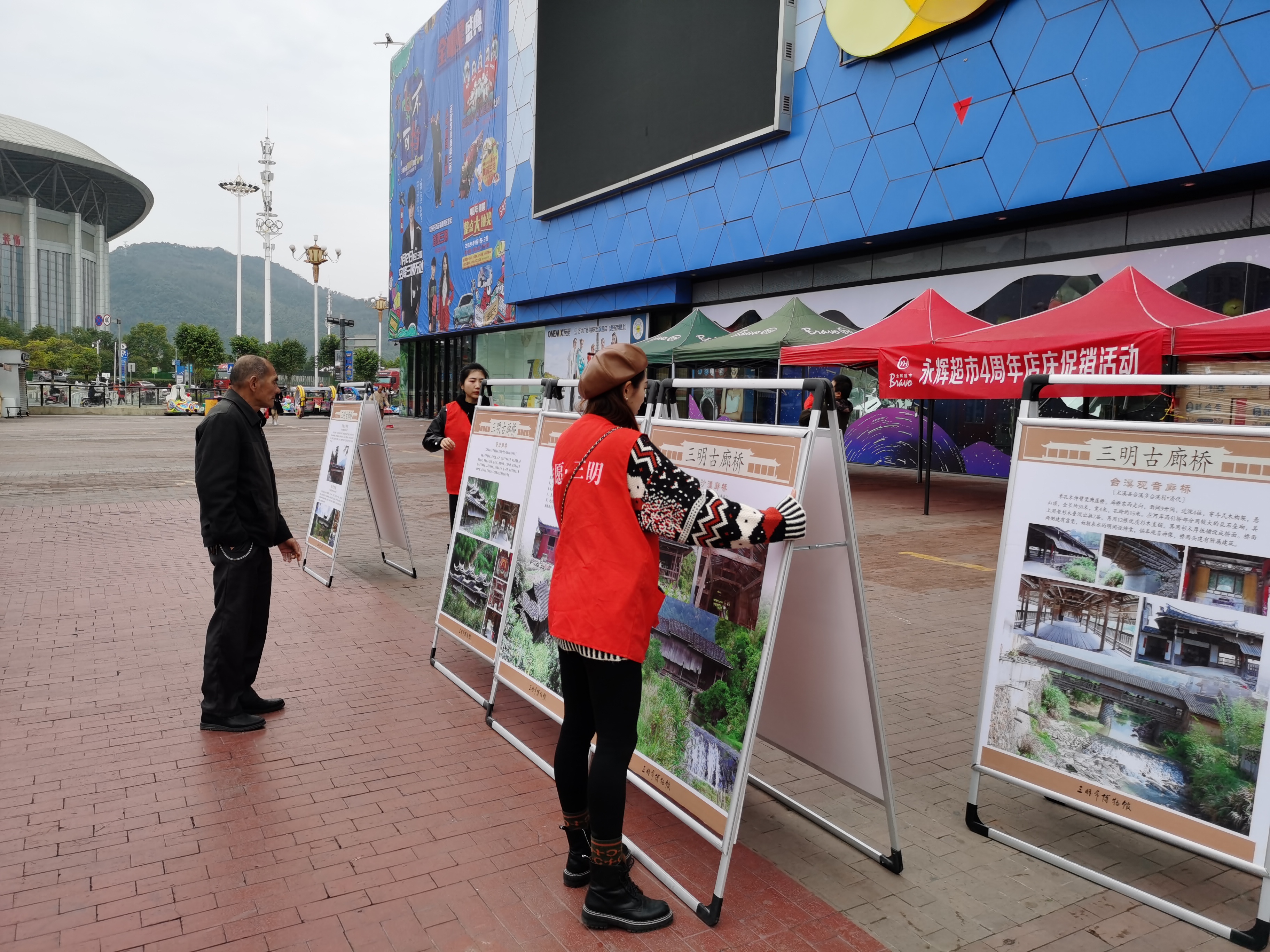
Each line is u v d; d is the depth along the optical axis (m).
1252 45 9.95
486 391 6.52
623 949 2.45
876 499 13.10
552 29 24.77
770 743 3.32
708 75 18.39
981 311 14.91
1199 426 2.68
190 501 12.45
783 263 18.36
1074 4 11.76
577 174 23.78
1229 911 2.71
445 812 3.26
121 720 4.15
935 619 6.25
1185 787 2.61
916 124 14.16
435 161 36.31
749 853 3.04
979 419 16.53
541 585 3.94
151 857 2.91
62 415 51.06
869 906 2.70
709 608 2.93
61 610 6.22
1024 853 3.06
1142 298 9.49
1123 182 11.33
